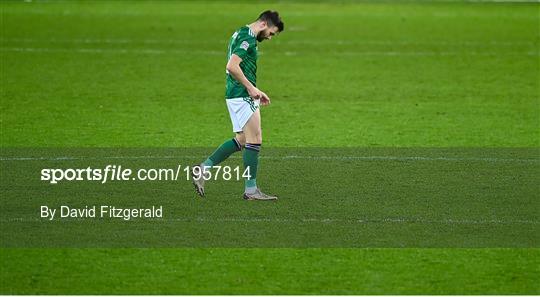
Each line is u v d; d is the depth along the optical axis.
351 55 95.06
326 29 115.56
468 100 72.06
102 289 33.19
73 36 105.44
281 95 73.56
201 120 63.66
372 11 138.38
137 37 105.81
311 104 69.94
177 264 35.66
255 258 36.34
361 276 34.62
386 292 33.16
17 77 79.75
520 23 123.06
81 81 78.50
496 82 80.38
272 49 98.44
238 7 142.00
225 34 109.31
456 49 99.50
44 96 71.69
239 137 43.72
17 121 62.44
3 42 99.69
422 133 60.12
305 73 84.12
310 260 36.19
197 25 117.69
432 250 37.41
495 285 33.91
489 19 128.00
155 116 64.81
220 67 87.06
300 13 134.38
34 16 124.06
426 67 88.06
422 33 112.44
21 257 36.19
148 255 36.56
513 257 36.75
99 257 36.28
